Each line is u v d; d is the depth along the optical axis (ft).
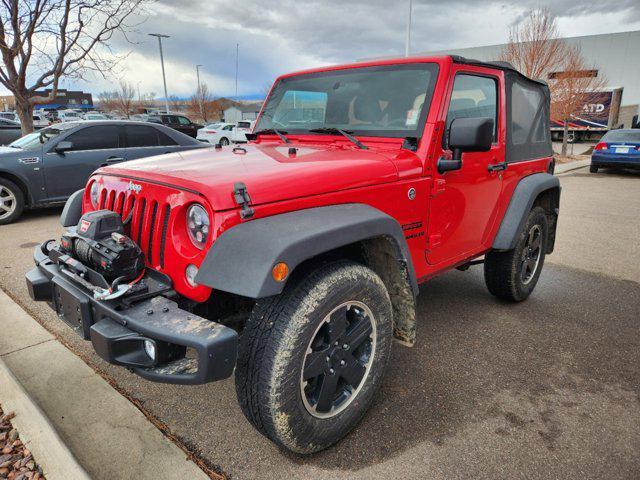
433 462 7.11
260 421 6.38
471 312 12.84
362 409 7.54
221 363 5.60
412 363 10.05
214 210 5.96
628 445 7.56
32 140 24.12
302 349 6.19
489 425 8.02
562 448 7.47
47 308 12.32
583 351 10.69
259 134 11.01
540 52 60.34
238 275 5.54
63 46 28.63
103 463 6.89
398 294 8.10
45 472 6.54
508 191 11.57
